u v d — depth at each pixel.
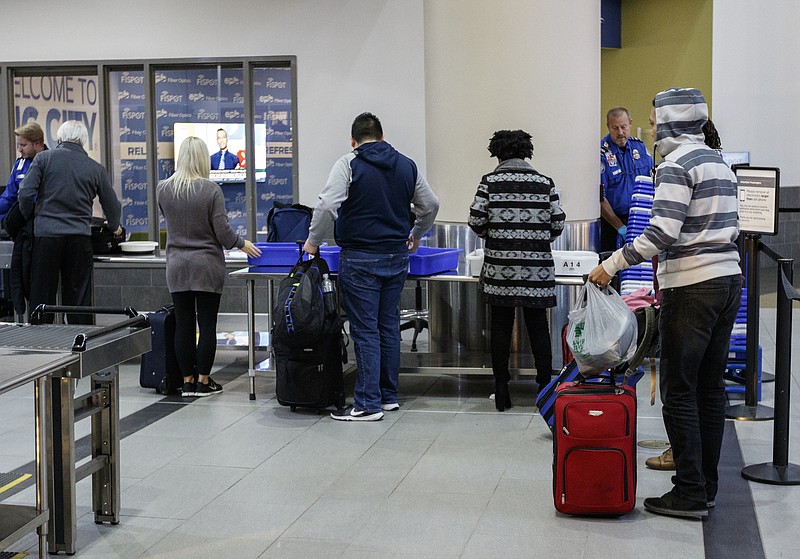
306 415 5.42
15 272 6.55
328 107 8.42
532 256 5.23
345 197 5.15
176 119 8.69
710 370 3.75
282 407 5.62
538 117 6.25
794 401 5.46
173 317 5.95
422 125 8.32
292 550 3.45
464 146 6.34
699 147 3.61
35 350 3.16
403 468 4.39
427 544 3.48
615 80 12.04
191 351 5.88
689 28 11.31
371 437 4.93
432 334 6.34
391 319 5.44
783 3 11.20
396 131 8.36
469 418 5.31
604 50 12.01
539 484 4.14
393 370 5.49
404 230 5.31
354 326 5.30
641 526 3.64
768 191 5.03
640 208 6.19
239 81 8.59
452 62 6.33
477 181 6.34
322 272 5.36
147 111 8.65
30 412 5.55
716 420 3.78
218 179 8.69
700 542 3.47
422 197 5.38
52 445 3.36
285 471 4.38
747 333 5.26
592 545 3.45
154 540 3.56
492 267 5.29
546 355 5.35
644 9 11.70
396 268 5.30
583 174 6.38
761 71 11.23
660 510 3.74
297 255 5.78
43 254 6.39
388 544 3.49
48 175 6.37
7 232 6.56
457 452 4.64
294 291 5.29
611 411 3.65
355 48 8.34
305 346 5.31
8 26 8.65
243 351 7.46
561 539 3.51
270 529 3.66
